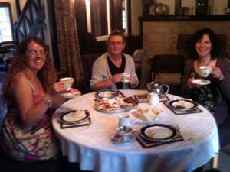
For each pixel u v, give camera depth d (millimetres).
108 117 1796
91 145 1443
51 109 1978
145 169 1392
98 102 2045
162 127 1578
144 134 1503
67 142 1541
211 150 1556
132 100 2053
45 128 1873
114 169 1421
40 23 4203
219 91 2422
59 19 3846
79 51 4117
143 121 1692
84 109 1944
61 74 3562
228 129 2254
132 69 2709
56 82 2182
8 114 1887
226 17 4281
